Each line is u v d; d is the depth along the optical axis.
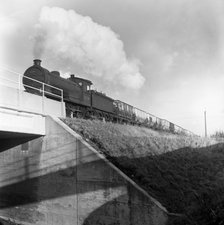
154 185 11.18
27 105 13.71
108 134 14.85
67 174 12.65
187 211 10.26
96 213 11.51
